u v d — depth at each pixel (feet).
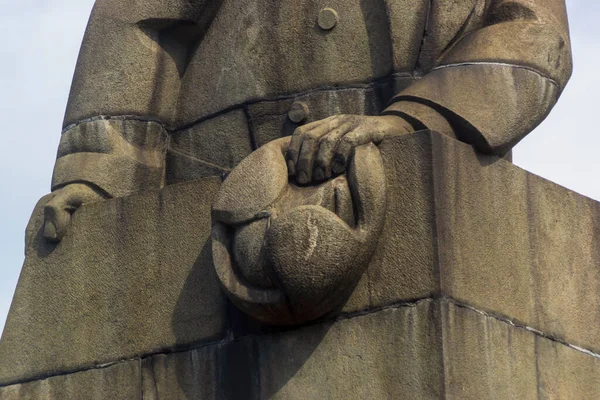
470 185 27.02
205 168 30.25
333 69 29.35
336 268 25.84
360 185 26.35
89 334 29.32
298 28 29.78
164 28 31.04
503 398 26.37
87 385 29.09
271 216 26.68
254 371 27.17
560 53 28.81
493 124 27.53
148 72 30.91
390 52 29.04
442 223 26.27
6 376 30.07
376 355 26.07
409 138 26.76
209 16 30.86
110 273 29.43
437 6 29.14
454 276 26.17
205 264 28.37
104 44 31.24
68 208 30.09
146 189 30.42
